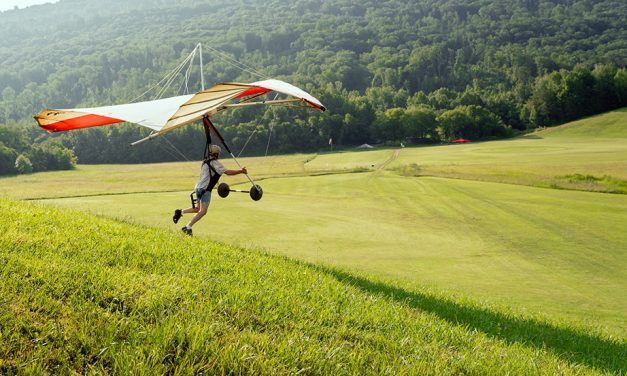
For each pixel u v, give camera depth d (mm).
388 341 5246
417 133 142250
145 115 8508
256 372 4059
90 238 7617
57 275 5238
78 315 4512
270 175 55406
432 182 42469
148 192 35938
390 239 19984
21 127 139375
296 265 9250
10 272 5145
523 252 18375
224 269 7152
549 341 7391
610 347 7766
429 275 14688
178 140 129000
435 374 4586
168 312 4828
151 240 8641
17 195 33656
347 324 5562
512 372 4934
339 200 31922
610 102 149875
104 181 56000
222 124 131000
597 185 37688
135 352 4008
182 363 3961
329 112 141500
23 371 3648
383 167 64688
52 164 115125
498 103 161125
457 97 171375
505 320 8320
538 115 153375
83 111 8594
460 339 5957
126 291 5164
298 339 4789
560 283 14516
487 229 22594
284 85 8867
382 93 190750
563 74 158875
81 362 3885
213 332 4484
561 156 70375
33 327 4176
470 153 85625
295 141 130375
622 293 13719
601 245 19562
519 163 62062
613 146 88125
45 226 7910
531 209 28016
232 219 22438
